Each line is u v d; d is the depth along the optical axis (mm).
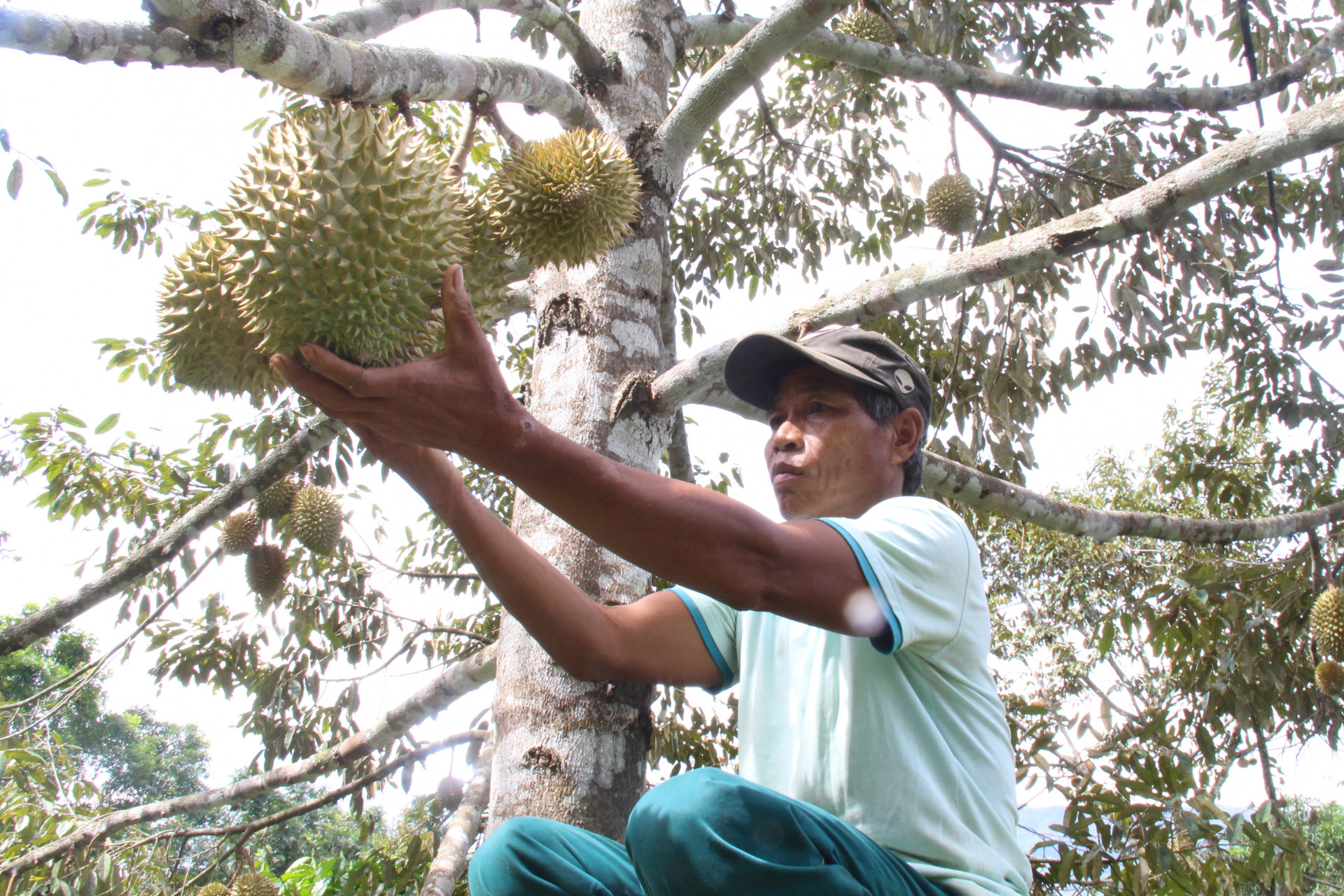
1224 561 5664
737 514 1246
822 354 1964
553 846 1562
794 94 6426
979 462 4602
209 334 1676
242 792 4750
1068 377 4961
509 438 1173
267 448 4770
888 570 1406
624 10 3406
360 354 1356
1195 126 5406
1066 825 3619
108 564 4812
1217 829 3479
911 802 1447
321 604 5371
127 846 4828
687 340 6793
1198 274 5371
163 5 1491
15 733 4309
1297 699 5844
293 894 6840
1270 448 6180
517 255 1972
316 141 1411
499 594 1762
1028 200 5730
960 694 1577
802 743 1592
